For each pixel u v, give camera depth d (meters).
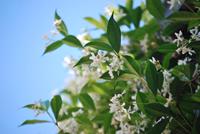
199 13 0.70
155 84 0.64
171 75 0.69
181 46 0.66
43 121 0.78
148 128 0.70
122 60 0.67
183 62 0.71
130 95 0.81
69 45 0.74
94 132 0.94
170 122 0.67
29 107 0.78
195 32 0.67
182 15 0.71
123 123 0.72
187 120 0.64
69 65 0.86
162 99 0.66
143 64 0.71
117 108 0.69
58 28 0.78
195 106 0.64
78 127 0.87
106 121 0.81
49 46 0.74
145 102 0.66
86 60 0.71
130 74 0.67
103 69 0.72
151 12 0.82
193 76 0.68
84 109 0.90
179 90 0.65
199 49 0.68
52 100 0.76
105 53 0.70
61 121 0.81
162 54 0.95
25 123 0.77
